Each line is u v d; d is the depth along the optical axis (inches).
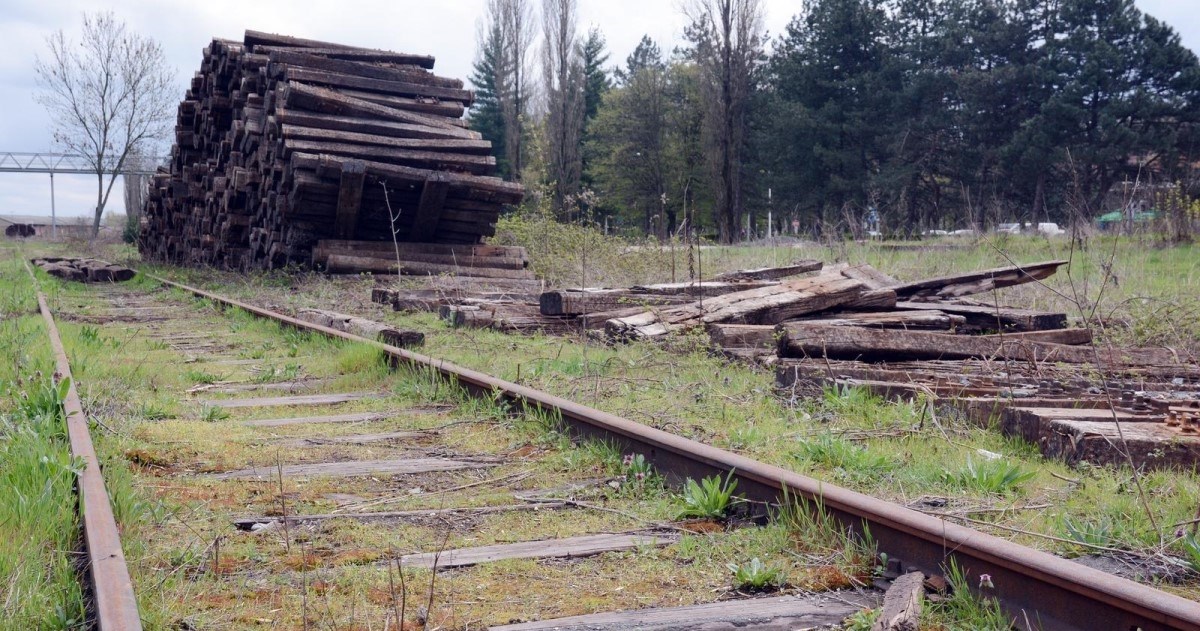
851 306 363.3
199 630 99.8
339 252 648.4
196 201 994.7
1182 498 148.3
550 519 144.3
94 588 99.9
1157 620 87.0
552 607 107.3
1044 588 99.0
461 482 167.2
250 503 150.2
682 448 160.2
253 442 195.2
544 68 2370.8
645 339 328.5
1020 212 1739.7
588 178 2763.3
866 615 101.3
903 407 217.3
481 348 338.0
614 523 142.3
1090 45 1758.1
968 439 198.5
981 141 1871.3
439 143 661.3
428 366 263.9
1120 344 334.6
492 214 689.0
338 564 121.6
